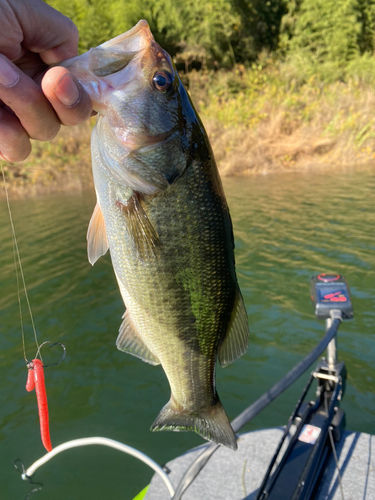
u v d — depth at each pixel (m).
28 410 3.75
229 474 2.77
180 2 20.39
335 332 2.89
